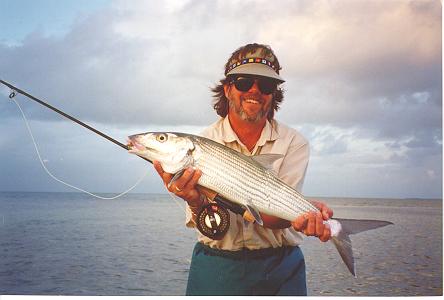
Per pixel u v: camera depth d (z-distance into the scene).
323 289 1.98
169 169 1.17
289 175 1.40
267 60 1.39
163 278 2.09
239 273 1.36
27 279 2.10
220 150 1.19
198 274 1.40
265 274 1.36
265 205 1.22
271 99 1.39
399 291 1.96
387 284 2.00
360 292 1.96
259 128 1.41
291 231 1.39
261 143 1.40
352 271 1.22
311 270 2.14
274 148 1.41
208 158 1.18
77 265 2.18
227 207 1.26
